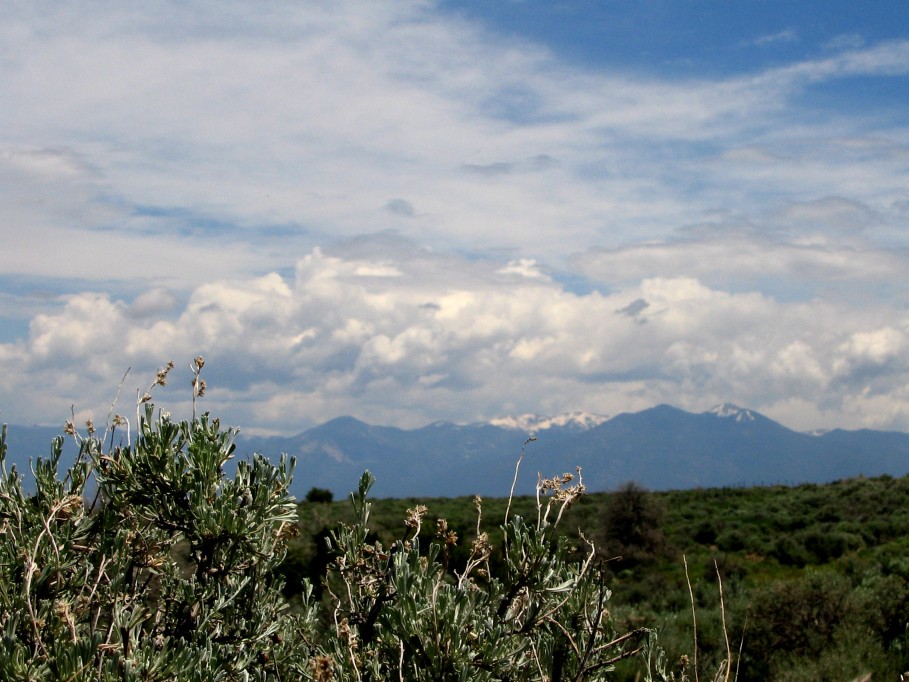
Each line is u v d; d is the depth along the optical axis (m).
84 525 3.18
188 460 3.23
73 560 2.99
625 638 3.10
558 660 3.09
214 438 3.27
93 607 3.01
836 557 28.69
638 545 31.36
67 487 3.25
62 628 2.76
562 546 3.16
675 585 22.23
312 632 3.48
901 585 14.16
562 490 3.17
